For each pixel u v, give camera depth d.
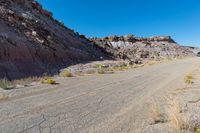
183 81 15.70
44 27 38.19
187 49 107.94
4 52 20.80
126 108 8.27
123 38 91.44
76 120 6.80
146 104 8.84
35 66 23.72
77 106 8.55
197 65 33.06
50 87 13.40
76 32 56.47
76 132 5.81
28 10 41.34
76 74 21.77
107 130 5.96
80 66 29.70
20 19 33.84
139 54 72.69
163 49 91.44
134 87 13.42
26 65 22.50
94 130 5.96
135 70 26.88
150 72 23.73
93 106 8.56
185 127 5.72
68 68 27.30
